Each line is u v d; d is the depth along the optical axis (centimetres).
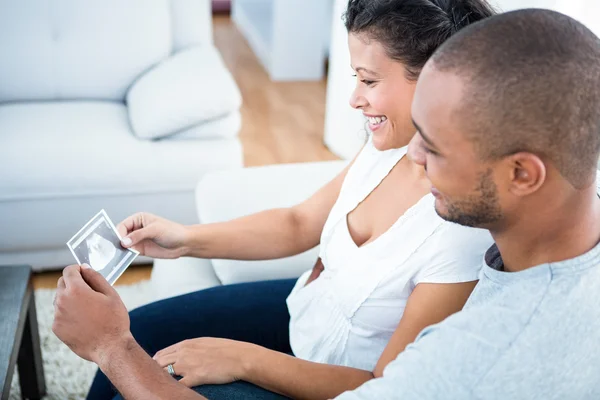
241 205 189
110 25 273
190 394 101
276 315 152
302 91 447
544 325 74
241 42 538
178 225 147
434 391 76
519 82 72
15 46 267
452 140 77
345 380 115
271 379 117
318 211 151
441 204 85
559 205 77
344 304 124
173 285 177
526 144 74
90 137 246
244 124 390
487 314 76
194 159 249
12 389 198
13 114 258
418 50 107
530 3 215
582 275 75
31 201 238
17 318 161
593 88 72
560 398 76
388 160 124
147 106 251
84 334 108
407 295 117
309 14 448
